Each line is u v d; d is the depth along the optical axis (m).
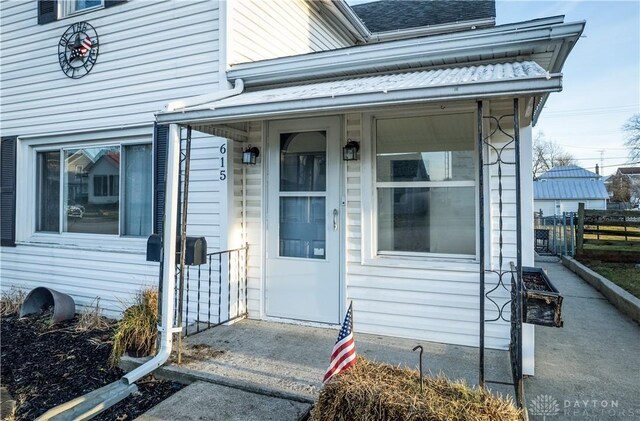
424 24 8.04
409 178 4.02
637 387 3.21
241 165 4.69
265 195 4.60
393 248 4.09
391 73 4.10
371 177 4.09
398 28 8.30
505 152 3.61
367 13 9.67
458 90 2.53
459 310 3.77
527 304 2.61
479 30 3.50
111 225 5.52
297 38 6.31
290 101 3.05
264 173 4.60
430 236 3.96
